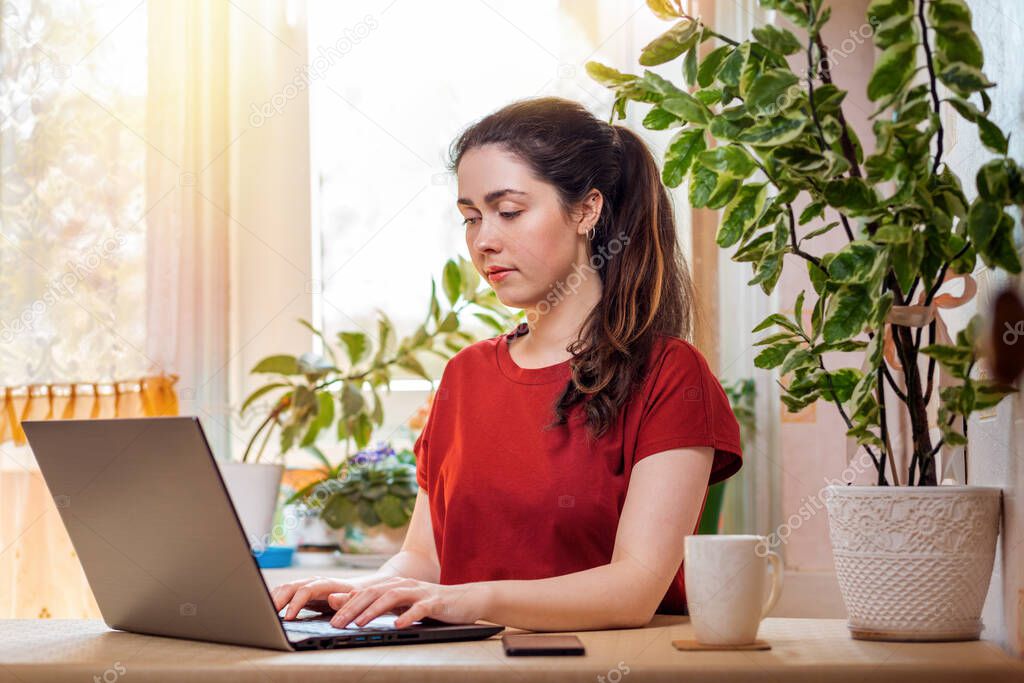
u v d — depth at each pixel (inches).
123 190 91.5
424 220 95.9
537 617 35.9
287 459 94.6
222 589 31.0
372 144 96.3
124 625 36.4
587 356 47.8
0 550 88.5
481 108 94.8
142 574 33.3
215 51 93.7
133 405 88.6
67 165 91.7
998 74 36.8
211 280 91.3
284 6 96.9
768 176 35.3
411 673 27.1
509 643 29.7
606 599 37.2
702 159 36.2
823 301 36.7
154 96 91.4
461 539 49.8
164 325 89.3
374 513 79.7
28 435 34.3
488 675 26.9
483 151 48.8
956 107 32.8
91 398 89.2
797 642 32.8
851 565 34.3
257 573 29.7
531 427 49.7
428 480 54.5
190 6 92.7
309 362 85.7
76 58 92.8
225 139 93.4
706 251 82.7
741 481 83.2
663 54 38.1
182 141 91.3
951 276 38.0
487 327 93.4
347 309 96.0
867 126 82.6
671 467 43.8
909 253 32.6
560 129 48.9
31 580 88.4
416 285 95.7
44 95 92.5
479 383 52.9
